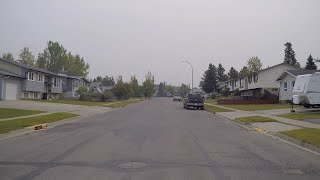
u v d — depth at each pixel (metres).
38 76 58.53
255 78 62.53
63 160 10.48
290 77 47.41
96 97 67.69
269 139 16.30
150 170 9.28
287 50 105.19
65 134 17.06
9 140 14.89
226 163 10.40
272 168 9.83
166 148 12.95
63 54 100.50
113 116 30.52
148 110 41.22
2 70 50.38
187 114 34.72
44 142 14.25
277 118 26.28
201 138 16.09
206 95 101.94
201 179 8.44
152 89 126.25
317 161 10.97
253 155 11.87
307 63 90.12
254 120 25.03
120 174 8.79
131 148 12.81
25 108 33.94
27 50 93.62
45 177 8.42
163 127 20.89
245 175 8.92
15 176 8.49
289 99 47.81
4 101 43.72
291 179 8.62
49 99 61.12
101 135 16.62
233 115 31.75
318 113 29.95
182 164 10.12
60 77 71.69
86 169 9.30
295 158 11.45
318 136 15.45
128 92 84.88
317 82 32.19
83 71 103.94
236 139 16.06
